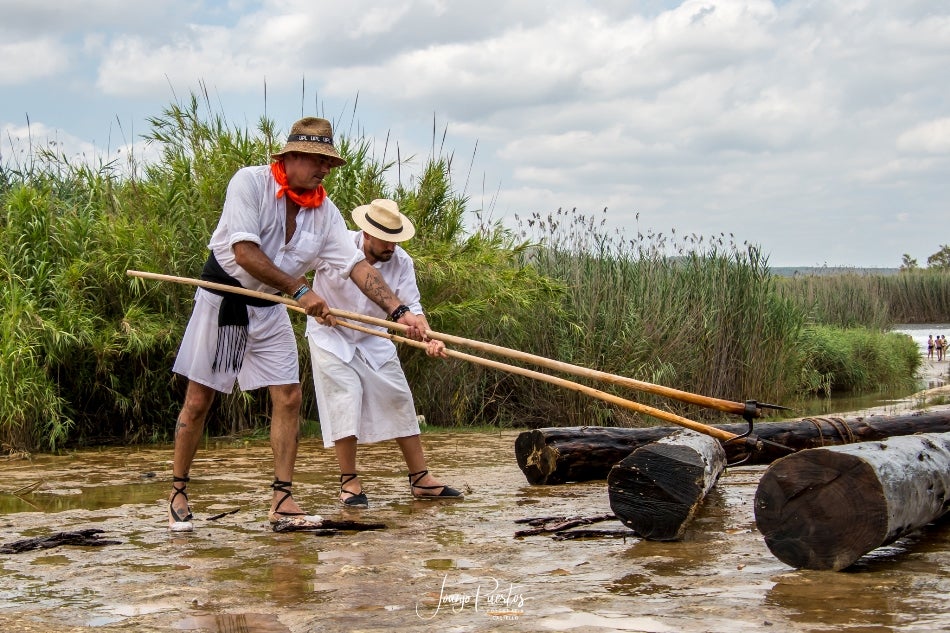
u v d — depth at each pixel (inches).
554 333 463.8
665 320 472.1
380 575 149.9
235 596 137.6
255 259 193.3
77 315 361.1
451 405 450.0
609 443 253.3
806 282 900.6
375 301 211.6
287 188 199.0
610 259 485.7
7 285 368.5
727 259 525.3
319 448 340.5
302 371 396.2
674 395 180.7
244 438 377.7
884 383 777.6
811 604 126.7
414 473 235.6
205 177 385.4
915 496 154.4
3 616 128.5
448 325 426.0
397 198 430.0
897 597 130.3
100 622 125.6
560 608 127.3
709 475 187.6
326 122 199.0
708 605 127.0
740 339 515.8
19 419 340.2
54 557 166.4
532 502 224.7
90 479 269.9
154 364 385.7
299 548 172.6
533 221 470.6
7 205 392.8
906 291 1437.0
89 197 416.5
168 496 238.5
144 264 370.0
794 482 151.3
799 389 628.7
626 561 158.9
